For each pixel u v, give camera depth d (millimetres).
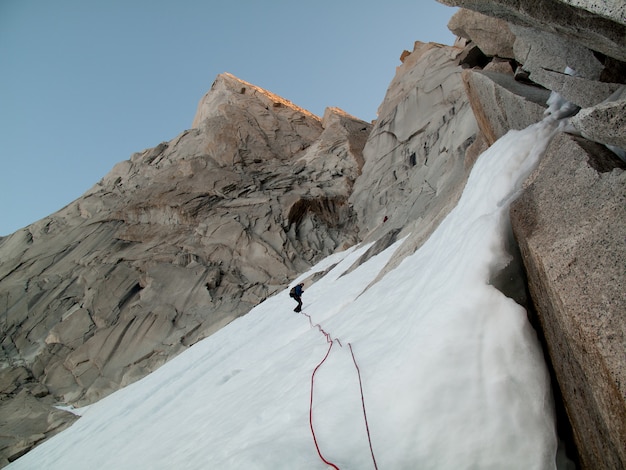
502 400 2691
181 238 25812
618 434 1979
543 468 2475
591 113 2484
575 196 2713
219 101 42000
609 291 2146
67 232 31078
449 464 2568
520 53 6246
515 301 3125
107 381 17766
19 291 25422
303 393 4094
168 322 19844
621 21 2035
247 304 20125
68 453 11422
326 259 22344
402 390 3004
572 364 2447
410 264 6680
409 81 29156
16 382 18500
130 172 37812
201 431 6000
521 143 4230
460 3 3449
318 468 2842
